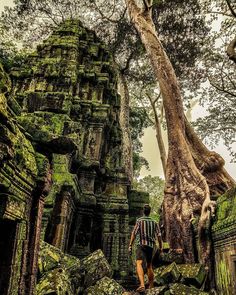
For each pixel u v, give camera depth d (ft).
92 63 46.78
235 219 17.62
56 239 25.22
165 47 67.46
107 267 20.72
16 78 42.70
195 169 31.40
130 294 17.92
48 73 40.73
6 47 57.00
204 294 18.54
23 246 10.45
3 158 7.59
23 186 10.13
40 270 16.84
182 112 36.60
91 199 33.81
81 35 49.08
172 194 31.22
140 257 17.06
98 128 39.24
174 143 34.01
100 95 42.47
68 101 37.40
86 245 31.81
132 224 38.99
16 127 9.44
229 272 18.33
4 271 9.30
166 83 37.93
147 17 43.88
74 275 18.39
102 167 39.42
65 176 28.02
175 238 28.43
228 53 32.96
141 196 40.96
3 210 8.52
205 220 23.30
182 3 61.16
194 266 22.26
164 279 21.18
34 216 11.18
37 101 37.42
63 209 26.55
